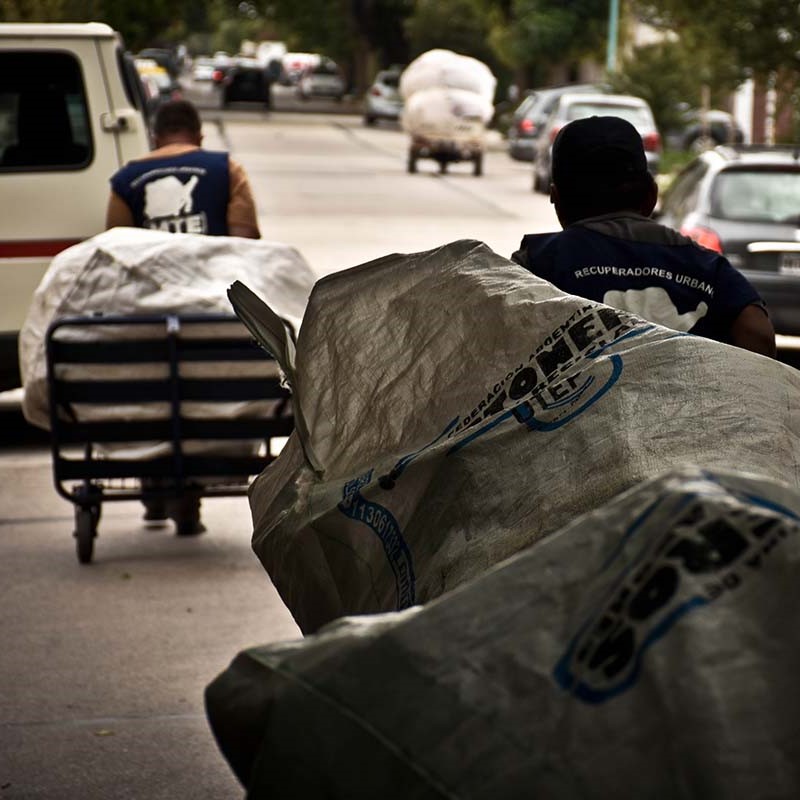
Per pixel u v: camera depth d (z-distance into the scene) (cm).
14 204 1399
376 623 287
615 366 383
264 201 3978
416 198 4275
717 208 1800
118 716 770
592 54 8194
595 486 361
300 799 272
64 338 984
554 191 611
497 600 276
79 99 1416
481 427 394
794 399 374
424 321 436
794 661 248
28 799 669
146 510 1159
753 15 3966
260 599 976
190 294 990
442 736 264
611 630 261
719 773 238
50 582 1010
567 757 253
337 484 422
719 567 257
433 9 10281
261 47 18225
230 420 1010
